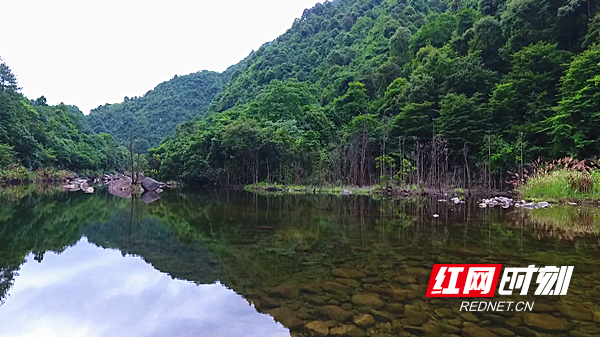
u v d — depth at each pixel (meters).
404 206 14.51
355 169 27.31
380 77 45.56
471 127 25.42
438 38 43.66
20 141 40.28
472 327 3.10
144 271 5.04
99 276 4.83
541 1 26.83
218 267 5.18
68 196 20.36
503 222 9.52
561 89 21.25
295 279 4.55
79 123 75.62
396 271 4.84
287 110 43.19
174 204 16.00
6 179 33.44
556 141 20.52
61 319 3.45
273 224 9.43
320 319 3.31
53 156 46.31
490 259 5.43
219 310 3.59
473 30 33.44
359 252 6.02
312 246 6.52
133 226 9.21
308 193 24.31
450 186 22.98
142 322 3.34
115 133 107.25
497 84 27.14
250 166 33.84
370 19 75.38
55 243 6.98
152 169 49.50
